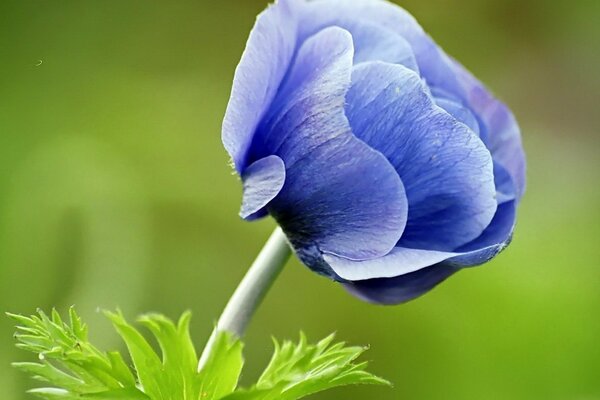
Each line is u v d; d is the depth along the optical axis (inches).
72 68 29.3
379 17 15.7
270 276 15.4
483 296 25.4
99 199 26.4
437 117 14.9
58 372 14.7
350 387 24.8
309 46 15.2
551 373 24.7
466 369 25.0
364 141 15.0
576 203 29.1
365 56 15.4
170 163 28.6
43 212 25.7
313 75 15.1
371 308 26.3
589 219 28.1
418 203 15.1
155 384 14.7
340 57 14.9
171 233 27.7
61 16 29.7
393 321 26.0
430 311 25.7
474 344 25.1
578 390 24.5
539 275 25.8
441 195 15.0
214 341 14.7
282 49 15.1
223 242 27.8
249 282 15.4
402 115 14.9
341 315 26.5
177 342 14.6
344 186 14.9
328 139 14.9
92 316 24.1
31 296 24.4
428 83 15.8
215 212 28.1
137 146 28.7
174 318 26.3
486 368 24.9
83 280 25.0
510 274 25.7
